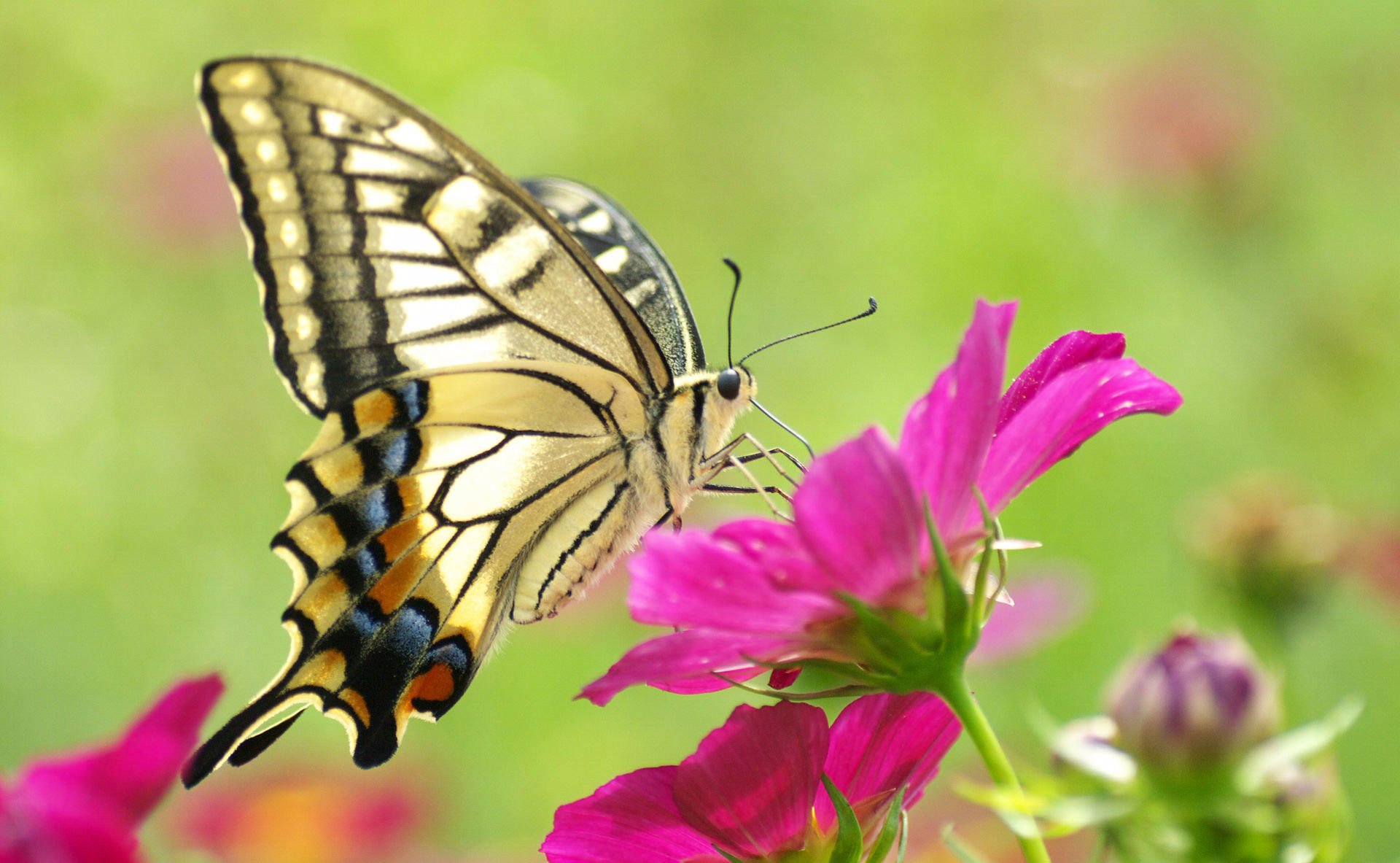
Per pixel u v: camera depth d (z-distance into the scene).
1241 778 0.62
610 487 0.65
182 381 0.85
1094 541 0.75
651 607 0.59
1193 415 0.78
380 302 0.64
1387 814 0.71
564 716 0.75
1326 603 0.68
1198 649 0.62
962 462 0.59
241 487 0.84
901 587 0.59
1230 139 0.79
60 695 0.77
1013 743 0.68
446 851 0.70
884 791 0.60
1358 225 0.82
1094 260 0.84
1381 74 0.83
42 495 0.82
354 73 0.64
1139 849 0.62
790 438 0.82
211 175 0.86
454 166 0.64
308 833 0.69
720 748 0.59
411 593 0.64
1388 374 0.76
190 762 0.63
